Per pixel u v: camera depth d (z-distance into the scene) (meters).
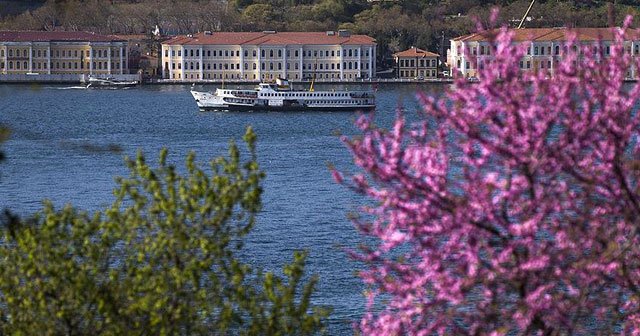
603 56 67.12
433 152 64.62
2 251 82.38
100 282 82.94
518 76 64.75
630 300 67.75
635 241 66.56
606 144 65.00
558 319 65.19
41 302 79.62
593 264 64.44
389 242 65.62
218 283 82.94
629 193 64.94
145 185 83.12
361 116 76.12
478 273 64.50
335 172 67.12
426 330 65.75
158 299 79.81
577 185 66.75
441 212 64.06
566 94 63.78
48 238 80.94
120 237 82.50
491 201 63.78
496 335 65.25
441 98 66.75
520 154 63.56
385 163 64.94
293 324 83.19
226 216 81.62
